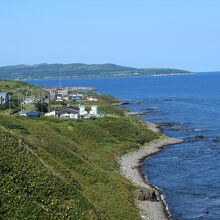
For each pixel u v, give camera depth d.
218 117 154.75
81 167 58.78
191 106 195.25
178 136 117.75
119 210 48.41
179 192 64.25
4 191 37.25
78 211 40.06
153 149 99.44
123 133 103.56
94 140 90.81
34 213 36.31
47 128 78.62
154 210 54.12
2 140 45.94
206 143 106.62
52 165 52.00
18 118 85.62
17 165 41.97
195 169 79.25
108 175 61.25
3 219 34.03
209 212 54.88
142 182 68.81
